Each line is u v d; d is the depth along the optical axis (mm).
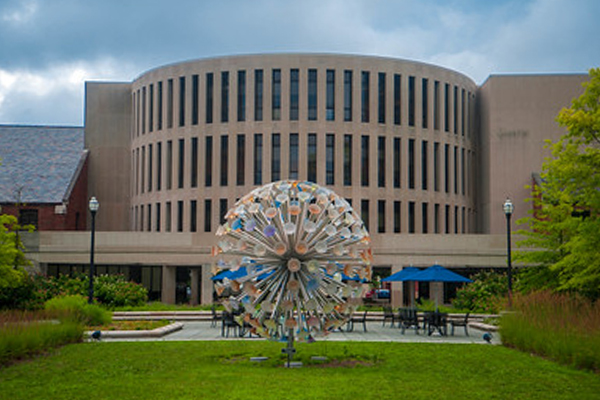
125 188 57812
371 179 49281
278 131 49000
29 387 12617
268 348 18922
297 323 16188
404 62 50969
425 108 52094
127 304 34062
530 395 11930
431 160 51500
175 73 52125
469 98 55938
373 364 15820
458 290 35031
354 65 49656
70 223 51312
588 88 22984
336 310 16297
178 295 50156
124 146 58125
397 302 43469
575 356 15398
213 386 12578
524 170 52375
